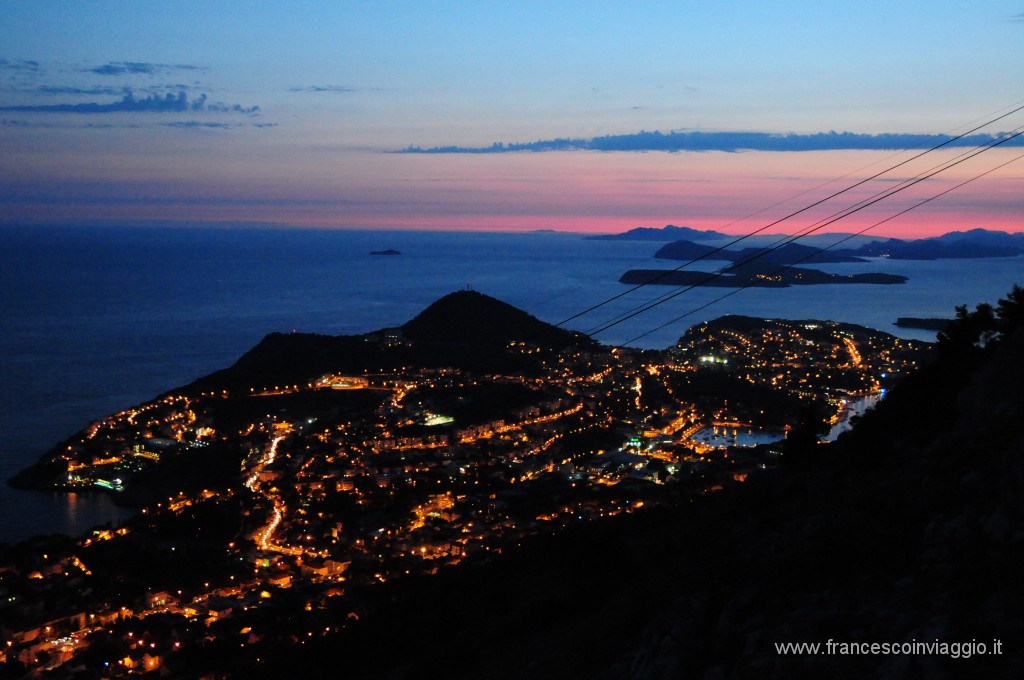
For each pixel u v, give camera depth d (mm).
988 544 10047
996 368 14383
